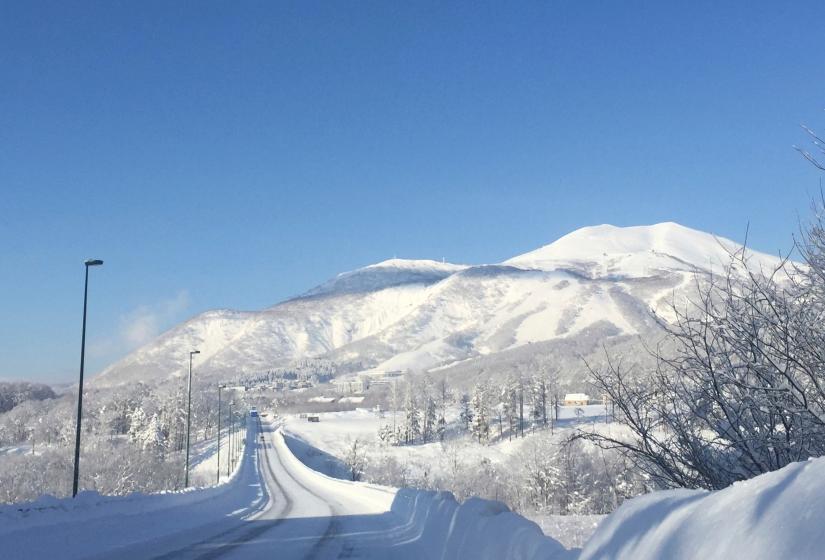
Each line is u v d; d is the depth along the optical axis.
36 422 179.25
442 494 15.51
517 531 6.63
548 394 137.75
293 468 101.12
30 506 12.70
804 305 6.54
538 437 69.94
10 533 11.27
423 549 13.16
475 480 87.00
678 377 7.53
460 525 10.27
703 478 7.60
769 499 2.42
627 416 7.84
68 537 13.25
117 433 167.62
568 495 54.44
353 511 29.44
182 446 151.75
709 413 7.37
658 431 8.34
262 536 17.14
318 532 18.38
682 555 2.68
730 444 7.30
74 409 178.12
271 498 43.91
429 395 173.88
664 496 3.46
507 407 139.12
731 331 6.91
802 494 2.29
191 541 15.72
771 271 6.86
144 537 16.52
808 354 6.64
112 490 75.12
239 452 130.50
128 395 188.88
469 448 132.50
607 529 3.76
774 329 6.67
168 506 21.72
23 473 74.81
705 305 7.09
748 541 2.32
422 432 162.62
